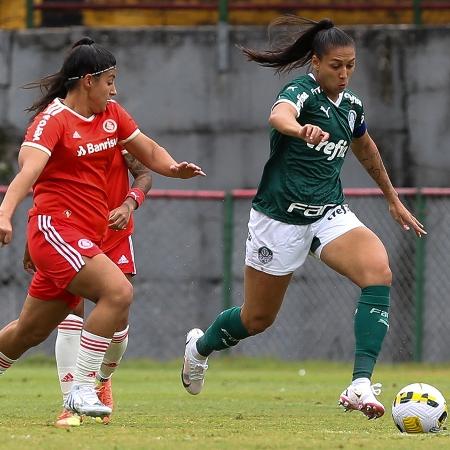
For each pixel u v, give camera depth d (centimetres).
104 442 1802
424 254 4822
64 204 2061
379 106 5188
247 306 2470
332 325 4925
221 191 5159
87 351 2047
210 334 2602
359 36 5197
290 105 2228
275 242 2358
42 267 2058
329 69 2255
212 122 5188
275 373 4459
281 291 2427
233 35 5191
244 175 5169
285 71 2423
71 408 2067
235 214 4819
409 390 2117
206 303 4944
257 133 5172
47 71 5234
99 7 5522
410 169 5169
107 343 2053
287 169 2319
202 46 5197
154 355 4953
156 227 4938
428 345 4856
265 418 2527
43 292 2100
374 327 2230
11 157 5200
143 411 2720
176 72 5200
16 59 5228
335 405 2992
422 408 2075
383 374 4347
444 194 4784
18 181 1972
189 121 5188
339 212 2348
